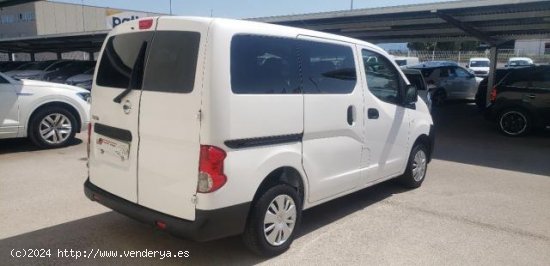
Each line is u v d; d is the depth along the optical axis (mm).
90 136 4395
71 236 4445
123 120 3932
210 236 3537
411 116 5926
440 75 17484
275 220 4000
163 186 3691
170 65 3631
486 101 15008
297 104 4078
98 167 4297
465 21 12547
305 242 4406
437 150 9305
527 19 11875
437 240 4516
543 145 9922
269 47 3863
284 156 3965
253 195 3732
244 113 3602
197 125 3439
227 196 3527
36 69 23469
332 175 4613
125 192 4004
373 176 5293
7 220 4820
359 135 4910
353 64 4836
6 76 8008
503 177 7113
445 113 15477
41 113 8250
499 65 32250
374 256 4129
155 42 3770
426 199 5855
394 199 5824
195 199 3486
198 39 3504
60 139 8555
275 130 3873
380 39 18766
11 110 7883
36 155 7895
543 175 7273
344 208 5441
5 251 4094
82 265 3863
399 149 5750
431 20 12938
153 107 3695
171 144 3605
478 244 4445
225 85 3473
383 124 5324
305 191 4316
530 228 4906
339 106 4574
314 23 14695
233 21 3635
